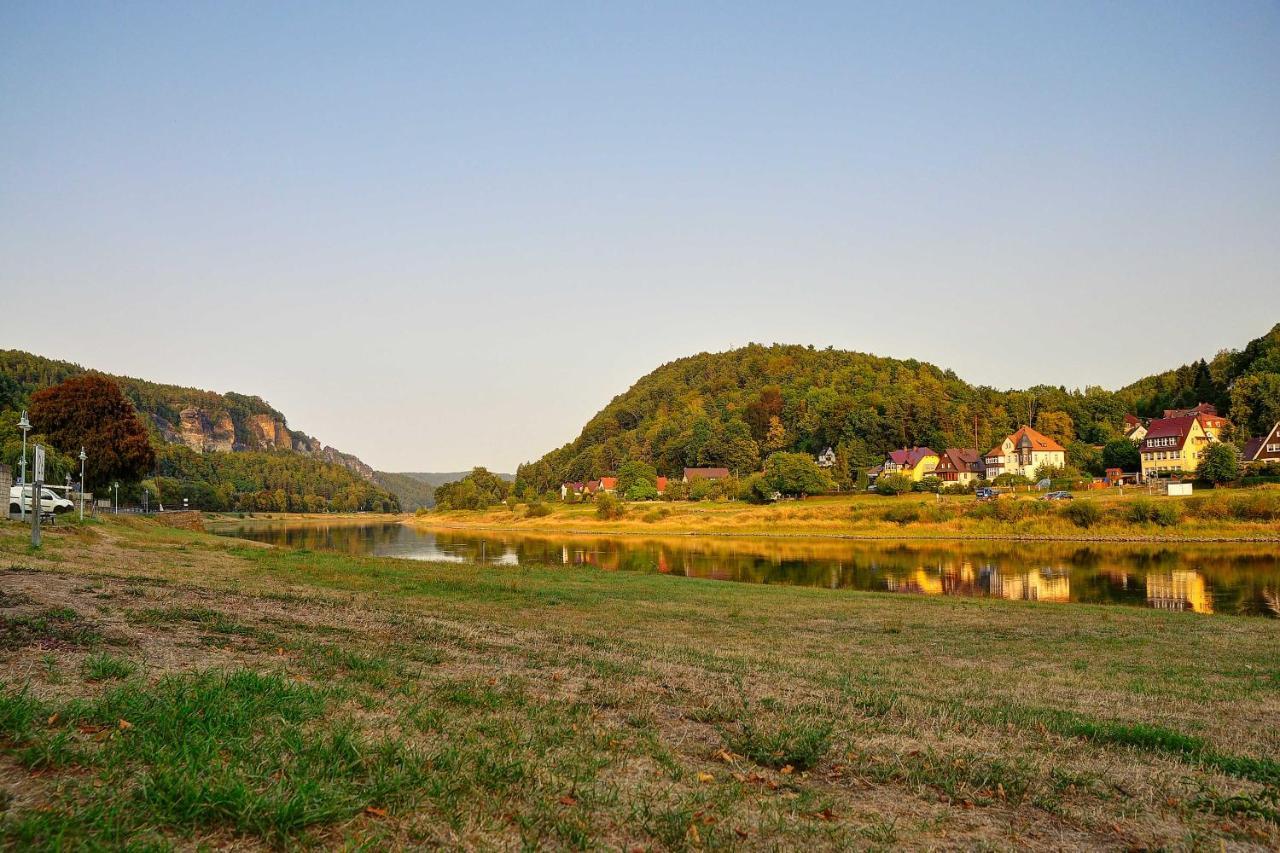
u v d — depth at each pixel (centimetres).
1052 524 7000
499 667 1128
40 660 817
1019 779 726
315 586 2198
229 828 492
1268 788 732
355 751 639
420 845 501
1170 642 1988
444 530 12044
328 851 477
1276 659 1769
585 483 18950
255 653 1016
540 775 649
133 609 1203
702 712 930
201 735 623
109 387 6512
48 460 5581
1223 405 12444
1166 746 916
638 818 577
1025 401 16162
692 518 10050
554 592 2562
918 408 14512
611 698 973
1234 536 6147
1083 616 2447
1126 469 11262
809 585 4153
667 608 2316
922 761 775
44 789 503
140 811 488
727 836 556
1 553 1966
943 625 2191
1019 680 1426
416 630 1402
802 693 1107
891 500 10019
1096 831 613
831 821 604
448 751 677
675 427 19462
